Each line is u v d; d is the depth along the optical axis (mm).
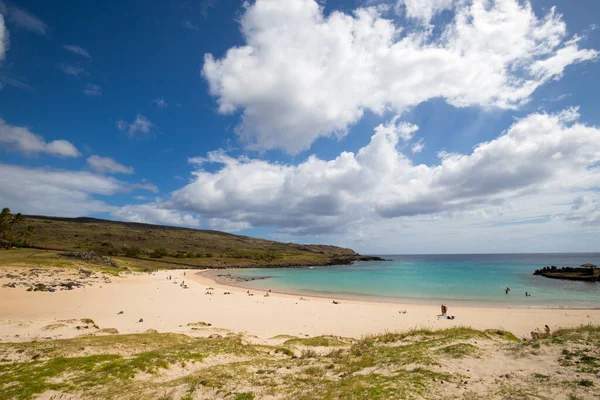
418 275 106125
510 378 9297
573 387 8250
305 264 180750
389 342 16641
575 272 86812
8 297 37625
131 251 143875
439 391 8633
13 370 12078
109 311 34312
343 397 8664
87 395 10031
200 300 46188
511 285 71875
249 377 11297
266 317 33875
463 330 17484
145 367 12555
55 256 80312
